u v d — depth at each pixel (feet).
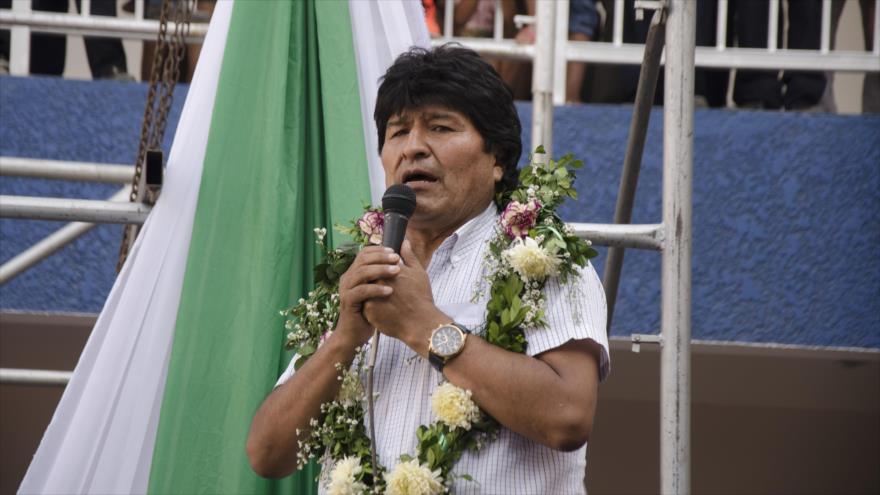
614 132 33.91
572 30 34.78
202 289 19.88
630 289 33.50
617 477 35.81
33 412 35.47
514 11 35.09
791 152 34.04
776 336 33.37
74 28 27.96
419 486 14.33
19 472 35.14
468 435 14.82
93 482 19.42
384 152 16.60
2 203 20.24
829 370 35.24
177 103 33.86
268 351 19.57
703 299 33.53
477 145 16.39
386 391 15.66
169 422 19.34
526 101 35.60
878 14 33.37
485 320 15.40
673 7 20.85
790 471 35.60
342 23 21.39
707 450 35.63
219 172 20.40
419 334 14.60
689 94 20.79
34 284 32.76
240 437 19.27
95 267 32.91
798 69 33.45
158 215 20.20
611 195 33.78
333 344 15.31
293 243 20.26
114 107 33.83
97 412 19.62
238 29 21.08
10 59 34.17
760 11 34.42
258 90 20.88
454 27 35.12
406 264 14.98
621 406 35.94
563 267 15.58
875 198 33.88
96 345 19.90
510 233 15.97
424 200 16.15
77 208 20.45
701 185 33.96
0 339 34.63
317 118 21.24
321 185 20.99
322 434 15.72
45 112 33.68
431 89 16.26
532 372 14.42
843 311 33.47
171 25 27.48
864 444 35.53
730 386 35.50
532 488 14.78
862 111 35.63
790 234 33.78
